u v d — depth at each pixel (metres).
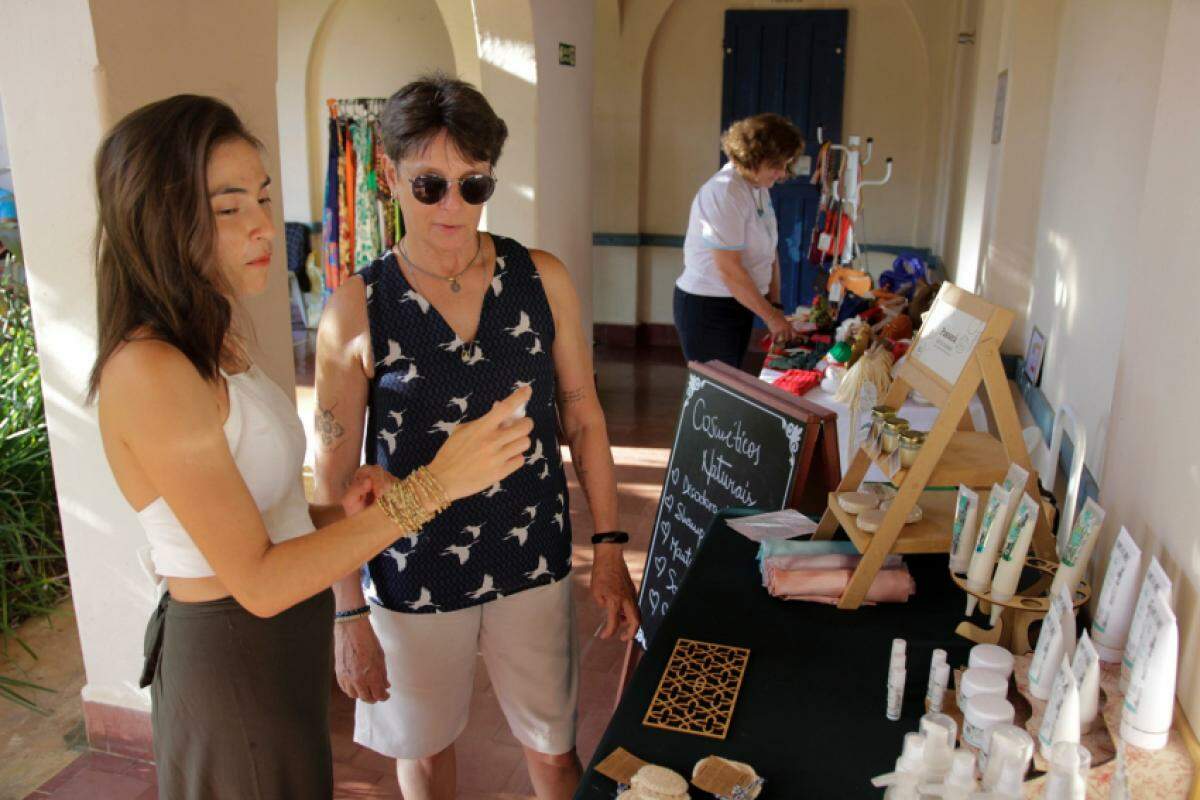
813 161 7.65
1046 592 1.58
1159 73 2.16
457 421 1.83
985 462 1.73
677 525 2.80
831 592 1.78
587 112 5.86
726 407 2.66
